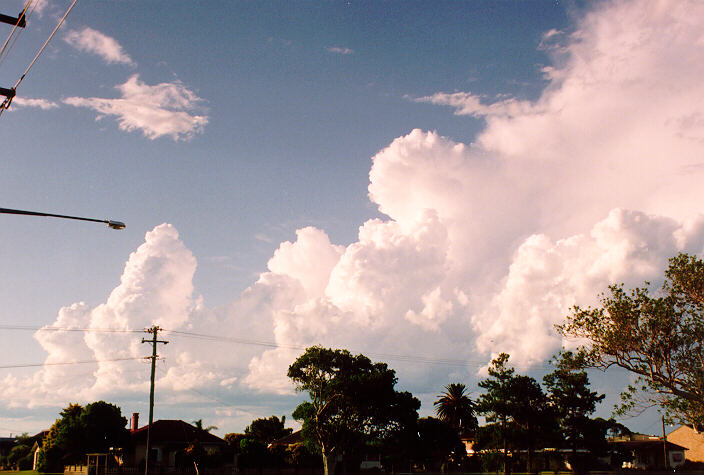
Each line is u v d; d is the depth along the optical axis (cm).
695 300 3819
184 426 9606
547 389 8188
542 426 7900
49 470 9000
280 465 8844
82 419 8794
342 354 7850
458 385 12688
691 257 3831
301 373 7825
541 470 8288
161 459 8912
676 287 3853
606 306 3872
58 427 9031
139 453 8894
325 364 7844
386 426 7869
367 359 7938
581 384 8044
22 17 1506
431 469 9256
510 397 7912
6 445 17262
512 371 8000
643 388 3819
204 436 9431
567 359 3969
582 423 8000
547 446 8219
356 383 7519
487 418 8069
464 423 12419
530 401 7956
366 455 10288
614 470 8650
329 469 7725
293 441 10800
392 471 8750
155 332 6756
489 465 8144
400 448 8219
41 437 12181
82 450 8700
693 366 3712
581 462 8206
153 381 6656
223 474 8031
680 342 3722
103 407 8938
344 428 7638
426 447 8538
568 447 8319
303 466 8900
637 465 10162
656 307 3750
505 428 7769
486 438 8006
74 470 8150
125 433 8956
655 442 10456
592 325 3859
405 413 7669
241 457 8644
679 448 10188
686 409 3731
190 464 8288
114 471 7894
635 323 3778
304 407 7856
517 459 8056
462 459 9531
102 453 8312
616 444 9456
